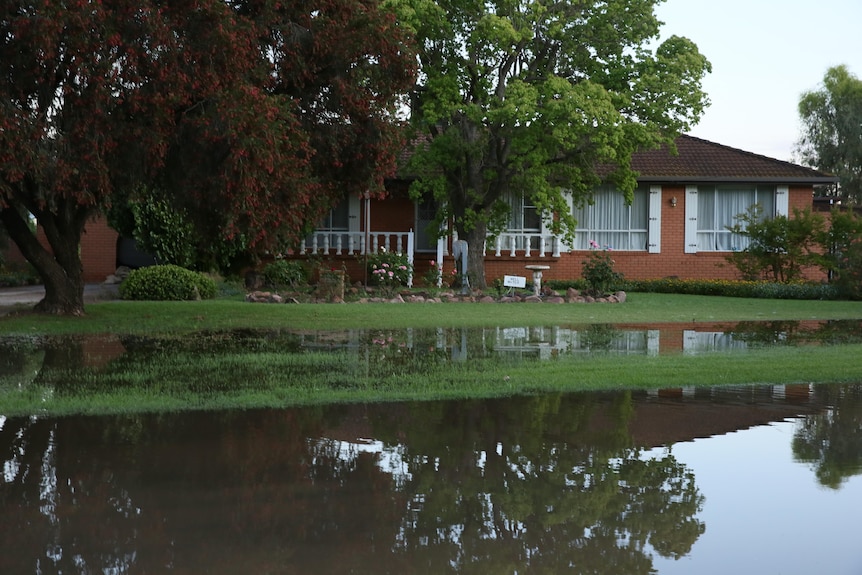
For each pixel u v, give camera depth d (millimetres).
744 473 5207
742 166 27125
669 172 26641
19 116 10664
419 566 3713
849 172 47938
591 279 20891
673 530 4188
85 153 11164
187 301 18375
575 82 21422
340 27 12969
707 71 21047
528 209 26531
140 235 22562
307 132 13039
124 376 8523
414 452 5648
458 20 20641
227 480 4984
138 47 10984
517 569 3684
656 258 26734
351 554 3846
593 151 20969
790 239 23266
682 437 6117
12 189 13125
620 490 4844
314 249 24906
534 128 19562
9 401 7121
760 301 20734
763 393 7859
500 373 8844
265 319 14531
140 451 5613
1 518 4293
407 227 26250
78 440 5895
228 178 11242
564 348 11203
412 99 21328
